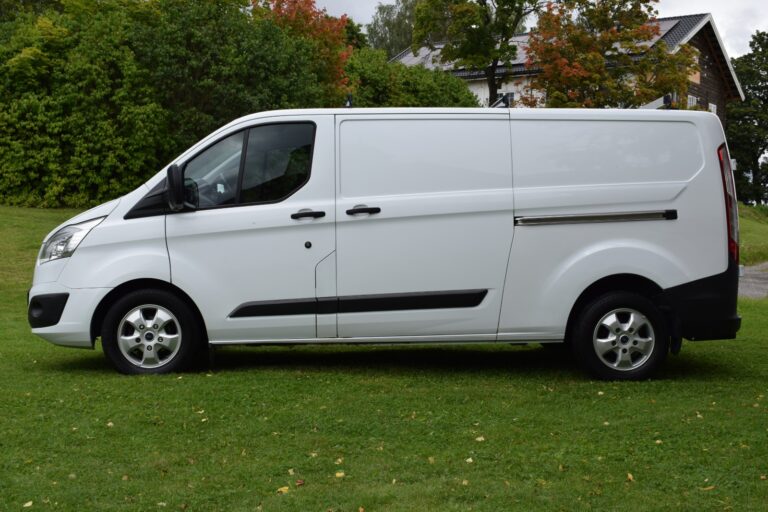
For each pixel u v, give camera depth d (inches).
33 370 295.1
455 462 193.0
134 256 279.9
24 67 872.3
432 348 356.8
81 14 941.2
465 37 1263.5
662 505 166.9
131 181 888.9
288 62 930.1
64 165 882.8
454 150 279.4
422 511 163.6
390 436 213.3
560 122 280.7
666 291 279.4
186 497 171.0
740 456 197.5
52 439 208.7
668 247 279.6
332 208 277.6
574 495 172.2
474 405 243.9
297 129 282.8
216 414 231.5
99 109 881.5
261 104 891.4
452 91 1412.4
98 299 280.1
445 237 277.7
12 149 879.7
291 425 221.5
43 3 1363.2
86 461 192.7
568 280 277.7
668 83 1050.1
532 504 167.3
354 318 278.8
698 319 280.1
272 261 278.8
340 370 298.8
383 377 284.5
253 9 1051.3
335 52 1095.0
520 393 260.7
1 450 200.4
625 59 1050.1
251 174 282.8
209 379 275.3
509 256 278.4
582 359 279.9
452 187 278.8
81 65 871.7
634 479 182.1
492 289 278.7
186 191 281.7
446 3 1259.8
